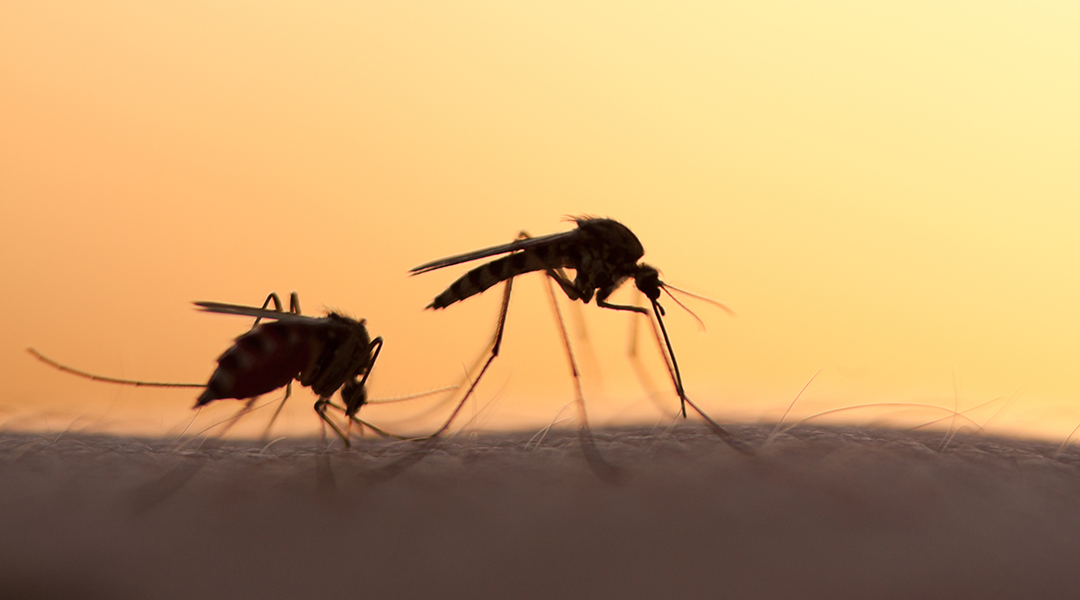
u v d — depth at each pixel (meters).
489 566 0.06
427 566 0.06
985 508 0.07
